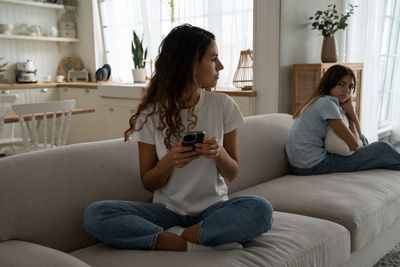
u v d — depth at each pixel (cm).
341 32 401
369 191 179
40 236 125
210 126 135
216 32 397
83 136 500
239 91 354
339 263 140
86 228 123
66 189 135
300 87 336
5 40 489
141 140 136
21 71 489
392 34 420
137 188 154
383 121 439
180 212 135
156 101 135
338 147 213
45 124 283
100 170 146
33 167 133
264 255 115
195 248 117
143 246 118
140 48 462
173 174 136
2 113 262
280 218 145
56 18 538
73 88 499
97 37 527
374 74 383
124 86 412
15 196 124
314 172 216
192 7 415
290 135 225
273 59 335
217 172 137
